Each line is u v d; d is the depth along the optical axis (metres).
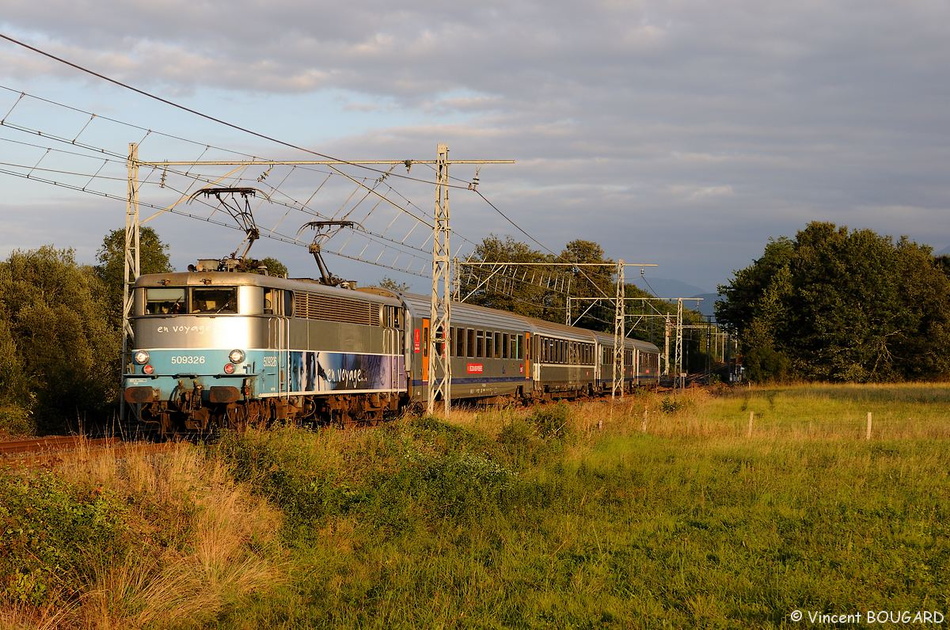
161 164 25.86
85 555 10.31
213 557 11.28
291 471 14.40
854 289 74.50
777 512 15.41
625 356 60.00
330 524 13.49
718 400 49.25
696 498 16.64
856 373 73.12
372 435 17.77
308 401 23.88
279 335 22.33
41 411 27.86
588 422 27.73
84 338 32.31
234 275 21.58
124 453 15.41
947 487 17.95
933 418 35.91
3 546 9.70
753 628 9.39
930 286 76.69
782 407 43.72
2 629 8.66
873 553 12.54
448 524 14.48
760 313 78.31
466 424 22.92
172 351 21.44
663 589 10.86
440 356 31.84
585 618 9.82
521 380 40.56
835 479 18.59
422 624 9.76
